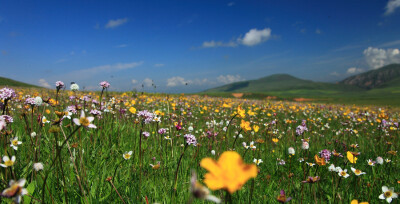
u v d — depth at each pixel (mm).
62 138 3801
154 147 4414
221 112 13859
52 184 2514
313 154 5441
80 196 2422
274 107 18719
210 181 866
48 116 4781
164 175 3232
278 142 6488
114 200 2557
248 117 10695
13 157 1897
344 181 3977
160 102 14641
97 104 6410
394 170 4672
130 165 3344
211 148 4703
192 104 16844
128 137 4836
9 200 1846
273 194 3287
